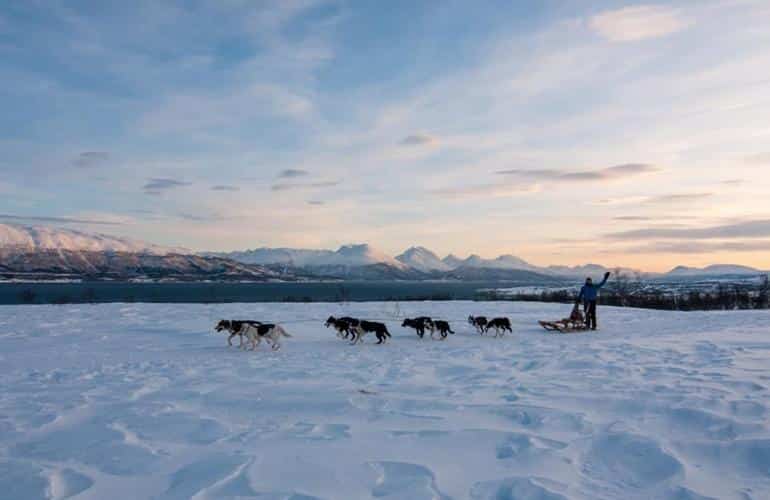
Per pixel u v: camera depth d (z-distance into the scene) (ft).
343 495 12.86
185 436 17.72
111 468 14.82
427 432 17.80
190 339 46.14
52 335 48.14
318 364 32.94
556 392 23.16
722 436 16.47
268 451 16.03
